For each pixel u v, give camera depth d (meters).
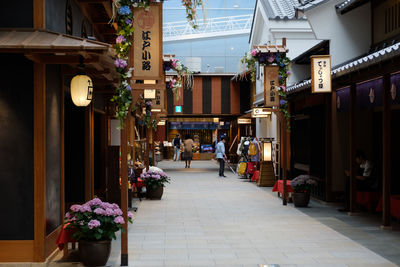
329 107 11.73
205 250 6.98
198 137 36.97
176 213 10.47
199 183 17.45
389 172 8.42
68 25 7.49
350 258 6.47
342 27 12.45
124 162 6.35
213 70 31.80
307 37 17.23
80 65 5.94
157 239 7.77
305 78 17.17
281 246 7.22
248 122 22.61
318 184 12.60
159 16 6.32
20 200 6.00
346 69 8.37
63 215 7.02
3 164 5.98
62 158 7.00
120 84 6.35
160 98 15.38
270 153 16.31
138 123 18.94
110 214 5.91
